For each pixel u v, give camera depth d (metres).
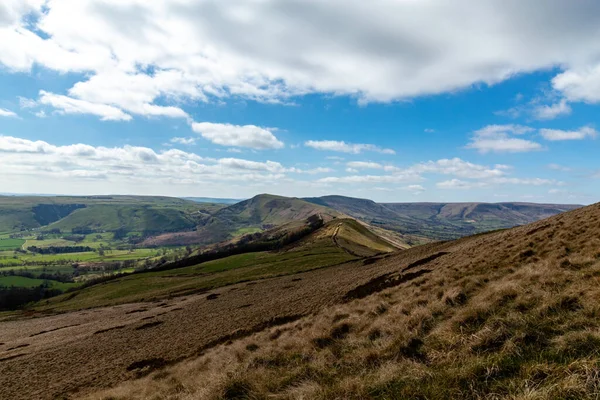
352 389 7.96
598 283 9.83
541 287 11.28
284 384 9.89
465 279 16.73
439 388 6.98
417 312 12.72
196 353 30.59
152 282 138.38
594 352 6.47
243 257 170.00
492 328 8.87
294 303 44.34
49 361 46.12
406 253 77.00
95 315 89.38
